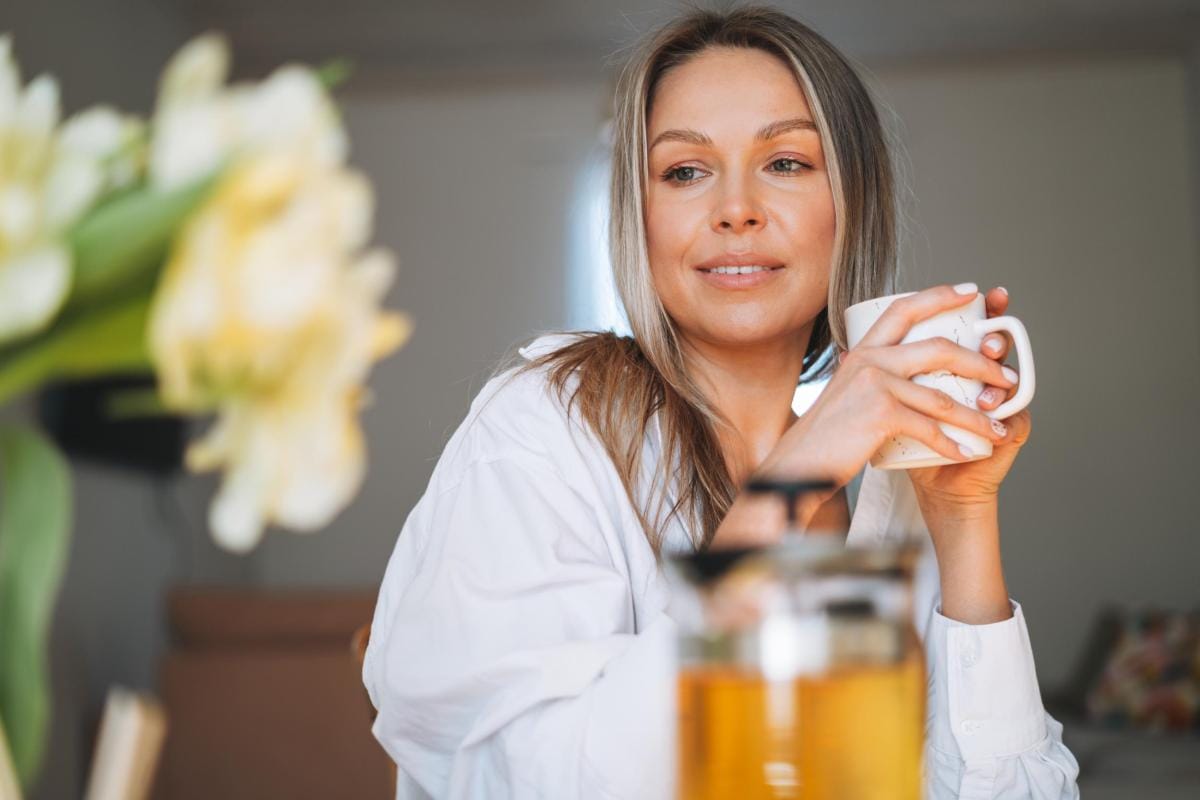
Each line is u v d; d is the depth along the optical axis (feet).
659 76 3.48
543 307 19.90
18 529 1.11
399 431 19.74
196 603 12.44
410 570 3.09
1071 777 2.87
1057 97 19.89
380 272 1.22
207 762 12.16
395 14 17.90
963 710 2.81
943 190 19.85
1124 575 19.38
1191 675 14.90
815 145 3.39
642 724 2.12
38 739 1.10
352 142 20.17
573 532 2.91
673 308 3.43
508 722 2.32
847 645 1.11
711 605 1.13
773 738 1.11
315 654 12.35
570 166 20.15
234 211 1.16
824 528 3.19
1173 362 19.54
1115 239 19.72
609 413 3.21
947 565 2.89
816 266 3.42
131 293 1.13
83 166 1.16
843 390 2.46
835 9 17.95
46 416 11.71
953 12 18.13
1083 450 19.57
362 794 12.19
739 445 3.47
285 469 1.19
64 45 13.91
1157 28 18.74
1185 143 19.72
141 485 15.19
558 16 18.03
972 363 2.54
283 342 1.17
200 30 17.89
